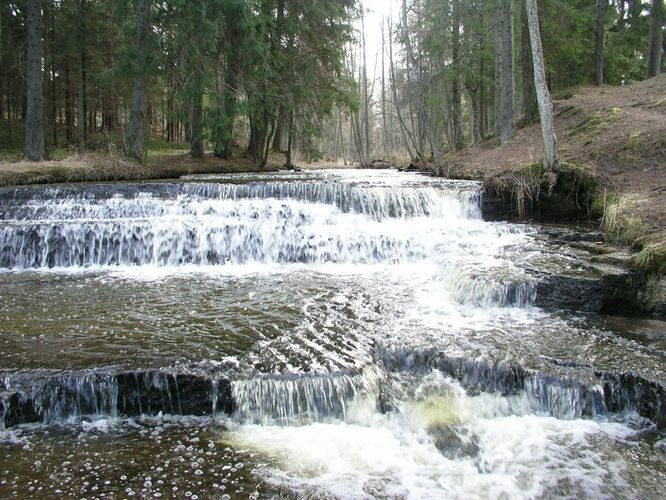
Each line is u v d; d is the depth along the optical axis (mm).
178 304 7988
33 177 15250
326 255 10945
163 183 13734
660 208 9805
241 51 20250
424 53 28516
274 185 13438
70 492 4184
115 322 7141
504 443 5148
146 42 18672
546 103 12305
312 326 7090
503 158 16875
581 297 7949
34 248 10523
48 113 26750
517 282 8070
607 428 5422
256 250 10969
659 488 4457
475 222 12477
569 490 4445
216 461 4695
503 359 6043
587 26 27391
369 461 4805
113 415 5500
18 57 22172
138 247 10758
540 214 12703
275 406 5480
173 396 5520
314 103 24781
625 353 6309
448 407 5684
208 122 20297
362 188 13023
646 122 13969
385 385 5902
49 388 5344
